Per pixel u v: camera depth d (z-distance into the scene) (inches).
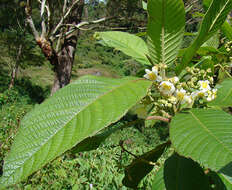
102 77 6.4
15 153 4.6
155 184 9.0
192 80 8.5
